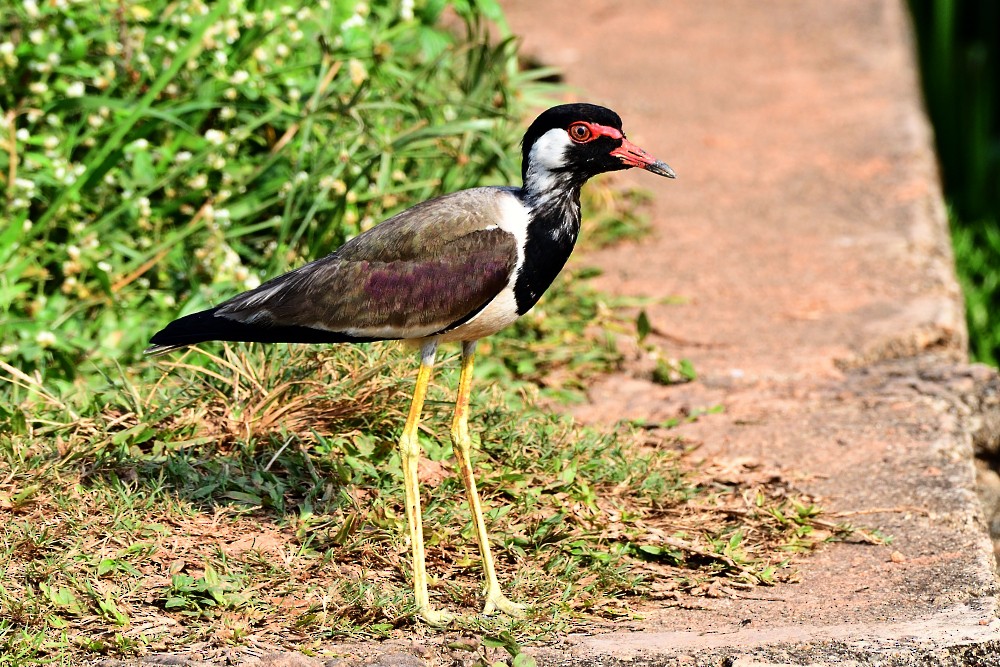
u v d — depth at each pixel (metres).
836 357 13.01
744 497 10.19
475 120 13.76
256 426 9.90
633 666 7.77
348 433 9.96
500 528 9.41
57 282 12.07
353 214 12.62
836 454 11.06
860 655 7.79
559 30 24.33
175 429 9.84
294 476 9.59
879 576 9.10
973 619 8.23
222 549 8.67
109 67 12.65
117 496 9.02
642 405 12.12
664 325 13.84
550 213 8.86
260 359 10.54
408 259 8.73
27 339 11.34
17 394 10.32
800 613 8.54
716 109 20.67
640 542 9.48
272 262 11.96
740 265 15.41
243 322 8.79
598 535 9.42
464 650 7.93
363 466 9.56
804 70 22.44
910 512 10.05
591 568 9.05
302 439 9.93
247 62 13.20
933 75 23.98
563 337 13.23
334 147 12.84
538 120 8.83
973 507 10.13
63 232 12.27
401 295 8.68
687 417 11.83
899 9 25.88
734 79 22.03
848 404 12.07
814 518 9.95
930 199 17.25
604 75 22.00
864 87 21.50
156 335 8.87
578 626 8.43
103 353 11.42
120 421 9.88
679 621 8.52
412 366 10.81
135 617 8.04
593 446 10.56
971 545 9.50
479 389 11.00
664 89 21.48
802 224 16.55
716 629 8.30
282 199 12.55
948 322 13.72
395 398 10.34
